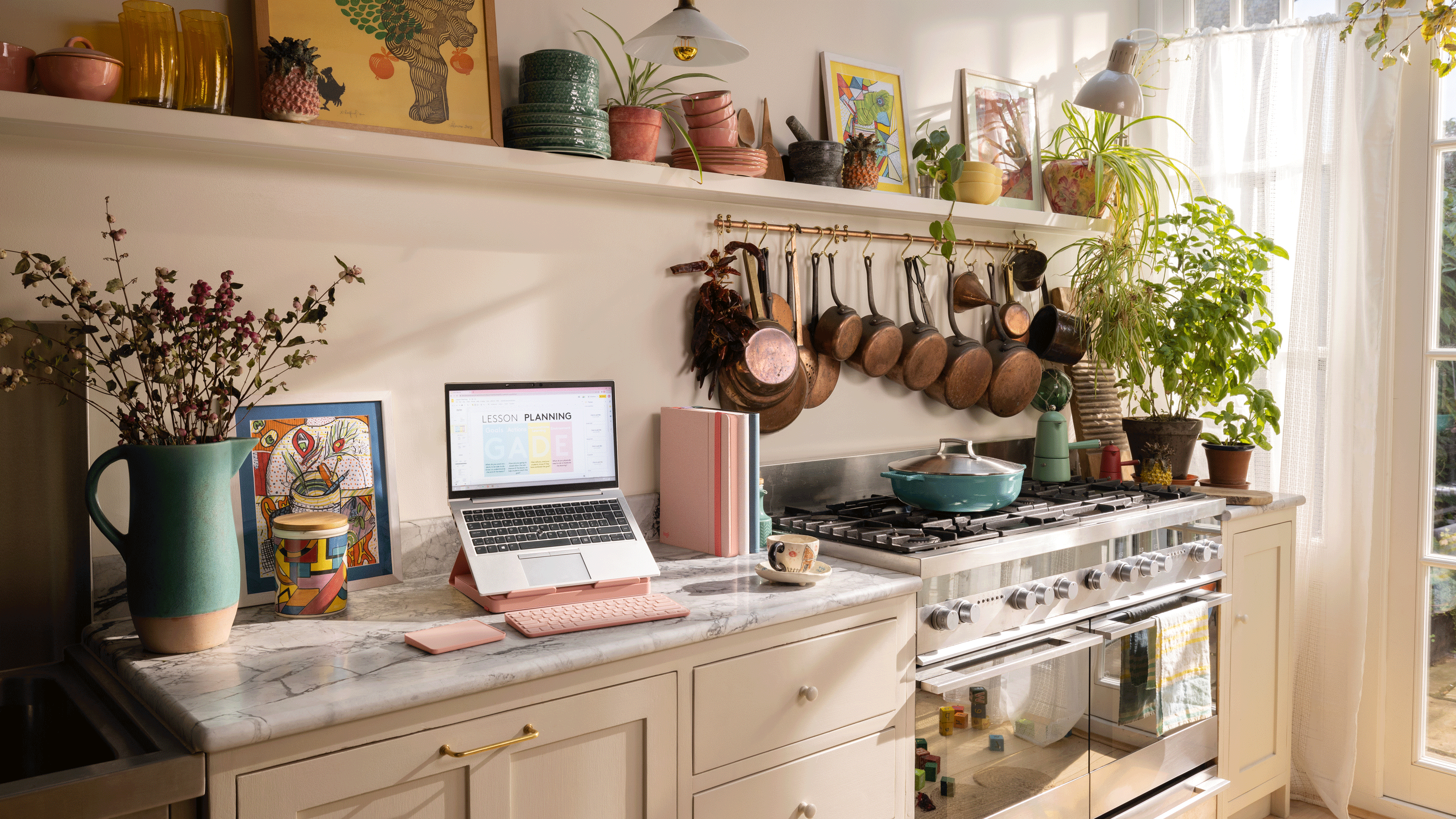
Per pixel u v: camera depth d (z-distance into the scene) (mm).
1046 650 2086
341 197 1803
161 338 1626
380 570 1793
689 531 2137
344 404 1771
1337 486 2945
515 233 2020
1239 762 2766
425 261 1905
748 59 2393
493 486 1805
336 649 1416
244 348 1496
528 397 1857
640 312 2223
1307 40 2951
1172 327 3035
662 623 1554
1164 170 3262
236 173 1693
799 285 2541
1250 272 2988
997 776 2068
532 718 1372
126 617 1597
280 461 1690
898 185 2689
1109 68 2756
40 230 1524
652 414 2258
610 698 1451
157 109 1474
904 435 2814
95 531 1577
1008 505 2334
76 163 1551
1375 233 2852
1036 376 2980
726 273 2299
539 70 1911
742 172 2170
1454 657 2914
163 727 1187
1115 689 2326
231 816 1133
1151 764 2436
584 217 2121
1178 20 3326
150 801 1075
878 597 1801
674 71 2262
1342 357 2930
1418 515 2941
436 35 1853
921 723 1922
